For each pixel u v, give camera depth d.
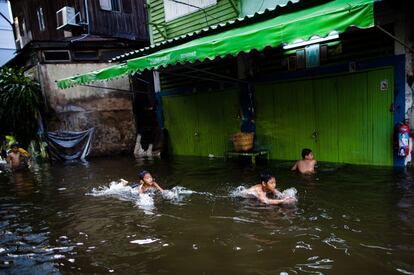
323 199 6.28
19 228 5.95
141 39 16.30
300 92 9.76
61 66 15.05
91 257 4.57
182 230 5.29
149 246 4.78
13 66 16.31
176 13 13.06
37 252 4.86
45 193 8.57
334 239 4.55
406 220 4.99
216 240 4.82
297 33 5.62
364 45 8.30
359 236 4.58
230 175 9.01
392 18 7.66
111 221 5.98
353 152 8.92
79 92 15.26
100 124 15.52
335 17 5.18
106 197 7.71
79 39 15.11
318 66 9.23
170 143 14.44
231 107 11.73
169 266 4.14
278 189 7.20
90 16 16.17
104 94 15.60
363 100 8.52
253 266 4.00
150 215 6.14
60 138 14.52
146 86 16.14
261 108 10.80
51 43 14.76
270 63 10.34
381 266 3.79
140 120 16.30
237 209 6.14
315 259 4.05
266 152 10.66
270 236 4.81
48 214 6.70
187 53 7.36
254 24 8.30
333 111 9.14
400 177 7.26
